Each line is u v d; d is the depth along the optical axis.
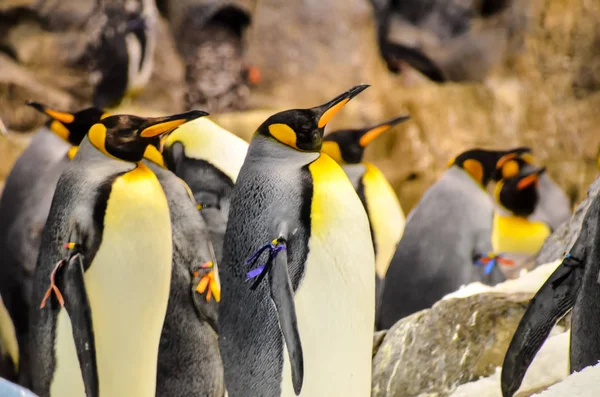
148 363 8.12
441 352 8.44
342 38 27.28
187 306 8.52
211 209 10.01
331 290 7.26
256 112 24.97
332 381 7.37
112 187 7.92
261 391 7.36
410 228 12.22
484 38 29.11
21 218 11.87
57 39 25.95
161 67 26.48
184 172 10.23
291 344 6.82
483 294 8.57
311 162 7.53
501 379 6.67
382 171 25.17
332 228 7.28
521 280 9.14
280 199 7.32
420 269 11.91
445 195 12.17
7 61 25.45
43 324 8.05
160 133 8.20
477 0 29.72
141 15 23.22
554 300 6.43
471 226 11.97
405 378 8.62
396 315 12.09
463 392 7.70
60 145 12.18
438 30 29.94
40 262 8.16
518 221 18.03
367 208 13.16
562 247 10.68
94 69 23.25
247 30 27.19
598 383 4.88
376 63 27.97
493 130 26.47
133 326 7.93
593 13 28.70
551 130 27.41
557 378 7.24
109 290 7.82
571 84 28.42
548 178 19.33
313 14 27.28
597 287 6.08
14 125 24.33
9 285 11.91
